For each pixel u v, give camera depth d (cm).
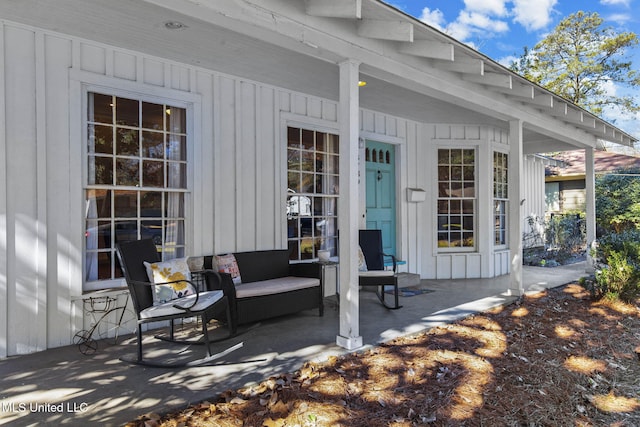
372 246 566
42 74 343
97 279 382
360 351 333
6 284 327
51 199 349
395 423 231
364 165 618
